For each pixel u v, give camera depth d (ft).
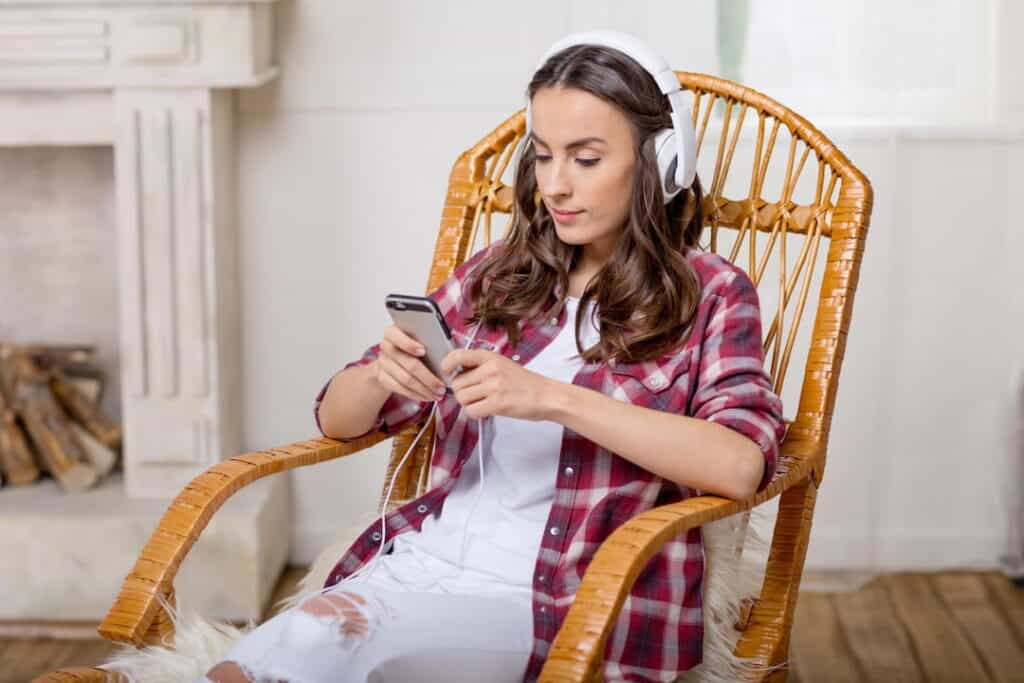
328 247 8.21
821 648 7.39
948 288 8.10
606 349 4.24
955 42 7.74
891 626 7.68
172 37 7.23
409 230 8.18
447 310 4.79
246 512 7.55
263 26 7.63
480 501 4.36
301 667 3.67
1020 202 7.98
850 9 7.64
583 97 4.07
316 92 8.02
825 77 7.70
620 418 3.87
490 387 3.84
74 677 3.82
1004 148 7.89
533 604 4.08
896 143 7.73
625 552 3.51
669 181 4.21
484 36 7.91
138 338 7.68
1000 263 8.05
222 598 7.59
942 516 8.38
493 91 7.97
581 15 7.81
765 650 4.38
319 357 8.36
